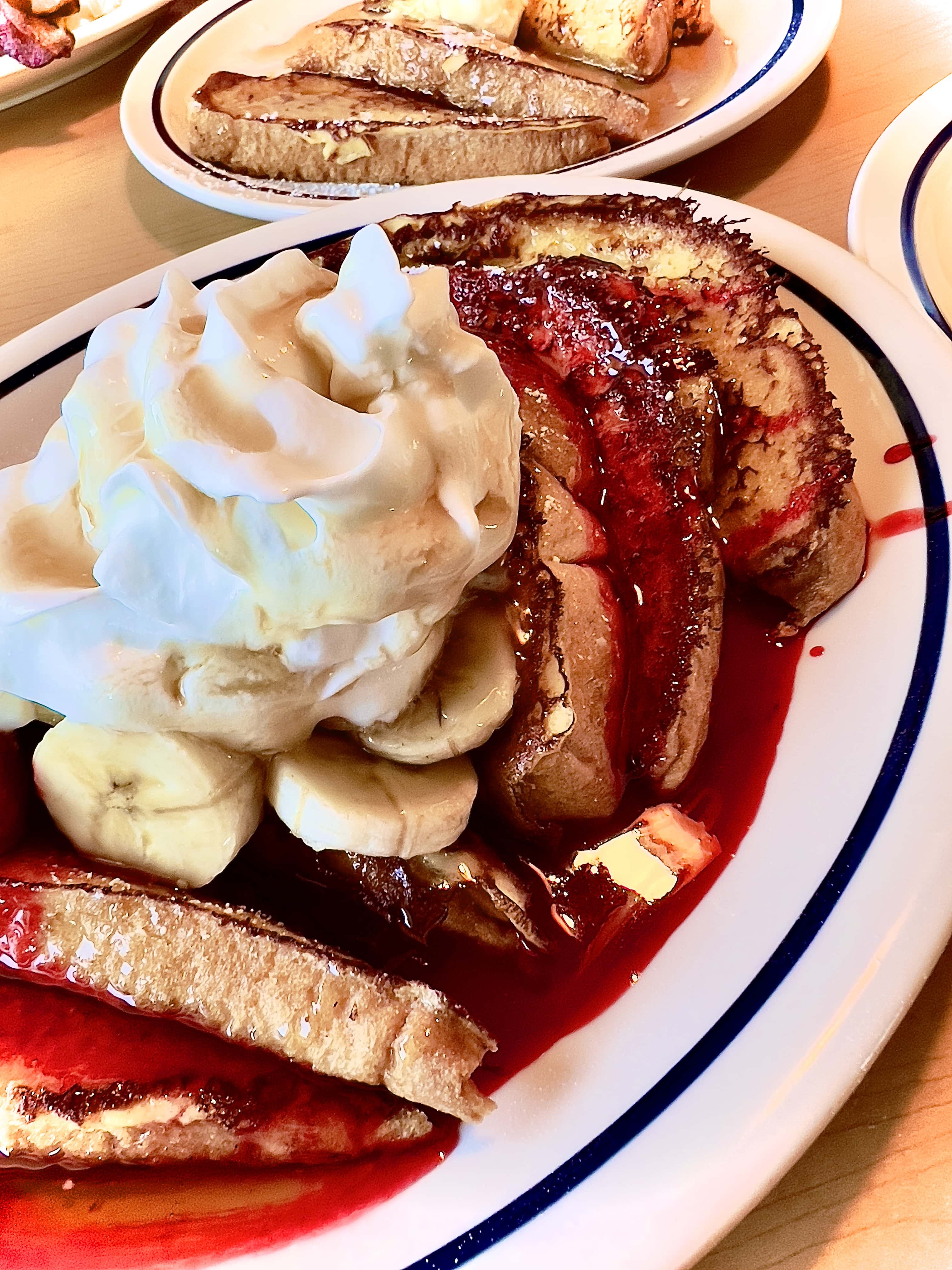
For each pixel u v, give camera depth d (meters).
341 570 0.14
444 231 0.24
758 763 0.18
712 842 0.18
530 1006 0.17
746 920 0.16
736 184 0.30
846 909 0.15
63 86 0.43
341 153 0.32
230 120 0.33
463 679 0.18
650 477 0.19
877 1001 0.14
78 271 0.33
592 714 0.18
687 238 0.23
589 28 0.37
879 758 0.16
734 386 0.21
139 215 0.35
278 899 0.19
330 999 0.16
